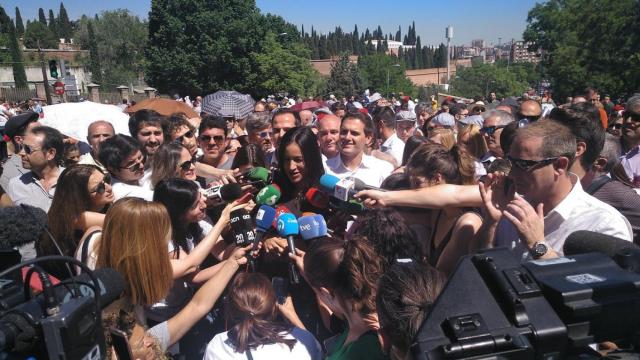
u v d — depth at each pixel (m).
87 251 2.50
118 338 1.83
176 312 2.81
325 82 54.47
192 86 44.62
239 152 4.27
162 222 2.29
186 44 44.88
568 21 31.98
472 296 1.17
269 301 2.22
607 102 10.54
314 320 2.77
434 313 1.14
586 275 1.19
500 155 4.68
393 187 2.90
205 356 2.25
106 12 62.69
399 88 67.25
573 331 1.12
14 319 1.32
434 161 2.45
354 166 4.24
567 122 2.35
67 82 28.89
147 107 9.43
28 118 4.22
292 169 3.16
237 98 7.94
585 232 1.50
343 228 2.89
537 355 1.09
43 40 76.88
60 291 1.52
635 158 4.27
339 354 1.88
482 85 69.19
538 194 2.00
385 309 1.45
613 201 2.79
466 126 4.71
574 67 27.36
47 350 1.30
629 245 1.34
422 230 2.75
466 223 2.35
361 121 4.16
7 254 2.24
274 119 5.33
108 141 3.68
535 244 1.83
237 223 2.73
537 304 1.13
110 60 61.31
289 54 46.94
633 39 25.05
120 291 1.77
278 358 2.14
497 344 1.05
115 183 3.65
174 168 3.77
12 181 4.02
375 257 1.87
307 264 2.00
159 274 2.25
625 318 1.14
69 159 4.73
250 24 45.25
